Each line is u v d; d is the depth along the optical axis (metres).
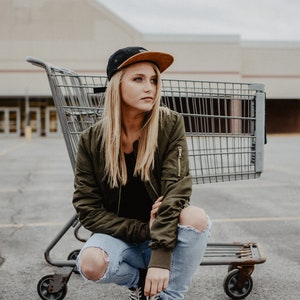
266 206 5.68
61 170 9.96
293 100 38.62
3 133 34.19
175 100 2.92
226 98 3.02
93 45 33.28
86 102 2.91
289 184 7.68
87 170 2.00
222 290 2.81
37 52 33.03
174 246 1.81
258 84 3.04
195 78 34.56
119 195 1.97
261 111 3.04
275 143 22.36
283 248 3.72
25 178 8.55
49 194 6.67
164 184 1.92
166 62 1.92
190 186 1.92
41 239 4.05
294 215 5.09
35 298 2.69
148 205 2.01
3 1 32.59
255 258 2.57
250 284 2.69
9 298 2.68
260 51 36.50
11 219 4.92
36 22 32.88
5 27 32.72
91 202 1.99
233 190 7.09
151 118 1.92
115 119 1.89
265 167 10.46
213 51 34.59
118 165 1.94
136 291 2.01
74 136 2.79
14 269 3.21
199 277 3.05
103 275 1.87
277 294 2.74
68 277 2.62
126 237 1.91
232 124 3.05
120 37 33.44
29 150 17.23
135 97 1.88
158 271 1.77
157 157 1.97
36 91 33.22
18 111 34.31
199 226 1.85
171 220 1.82
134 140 1.97
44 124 34.56
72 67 33.22
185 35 34.22
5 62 32.88
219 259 2.57
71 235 4.18
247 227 4.50
